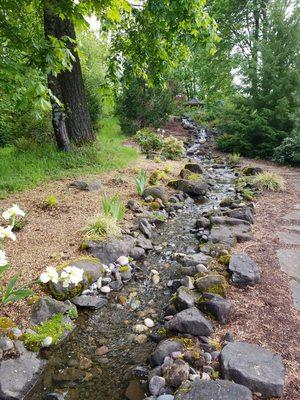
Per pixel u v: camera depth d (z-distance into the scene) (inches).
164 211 234.5
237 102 532.4
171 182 290.5
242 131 510.9
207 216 223.1
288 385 85.7
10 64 147.6
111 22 263.6
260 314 115.7
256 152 496.4
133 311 125.8
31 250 152.3
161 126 627.2
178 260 163.3
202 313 114.7
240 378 85.5
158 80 310.0
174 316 112.3
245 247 171.3
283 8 502.6
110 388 91.0
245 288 131.8
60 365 98.5
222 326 110.2
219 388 80.4
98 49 651.5
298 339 103.7
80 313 122.9
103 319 120.6
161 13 250.7
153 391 85.5
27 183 243.6
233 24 679.1
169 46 293.4
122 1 164.9
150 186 266.1
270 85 505.7
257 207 243.3
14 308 113.4
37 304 115.0
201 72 765.3
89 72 541.6
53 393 86.9
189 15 238.8
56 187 245.6
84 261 140.9
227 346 97.0
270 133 484.1
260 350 96.0
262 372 86.8
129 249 163.3
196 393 79.3
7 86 153.6
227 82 710.5
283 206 246.8
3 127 378.0
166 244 183.2
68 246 157.8
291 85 488.1
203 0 235.8
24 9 192.2
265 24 550.3
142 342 108.9
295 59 494.9
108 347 106.8
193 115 770.2
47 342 102.7
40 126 354.9
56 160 299.9
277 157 448.5
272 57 499.2
